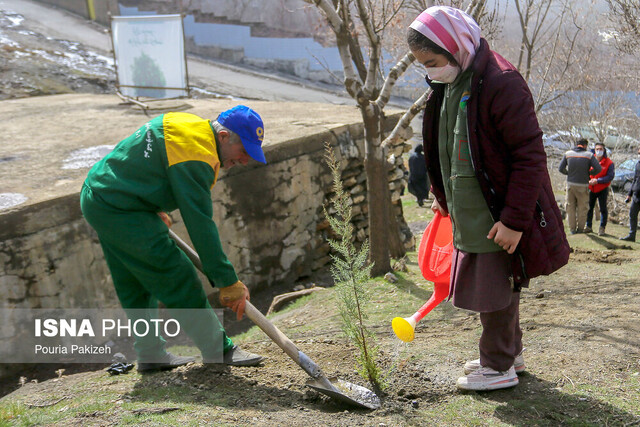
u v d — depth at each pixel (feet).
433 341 11.80
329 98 66.39
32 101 36.73
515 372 9.52
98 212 9.18
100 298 16.51
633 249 27.30
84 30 77.30
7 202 14.96
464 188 8.25
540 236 8.02
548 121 51.83
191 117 9.57
